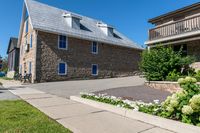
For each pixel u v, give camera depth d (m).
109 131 4.02
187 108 4.01
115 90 10.80
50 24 18.89
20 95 9.01
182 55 14.73
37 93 9.88
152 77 12.19
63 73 19.05
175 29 13.29
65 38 19.59
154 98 8.28
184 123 4.02
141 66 12.88
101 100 6.85
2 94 9.39
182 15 16.02
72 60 19.86
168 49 12.21
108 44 23.56
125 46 25.03
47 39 18.19
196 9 14.80
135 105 5.63
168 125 4.20
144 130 4.13
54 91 10.88
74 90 11.37
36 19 18.31
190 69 12.00
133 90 10.73
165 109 4.82
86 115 5.31
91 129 4.12
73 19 21.03
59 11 22.81
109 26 24.88
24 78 17.80
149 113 5.02
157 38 14.52
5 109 5.68
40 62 17.48
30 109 5.77
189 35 12.20
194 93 4.43
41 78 17.38
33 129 3.88
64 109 6.00
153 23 18.69
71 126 4.27
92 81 17.86
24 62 21.27
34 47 17.52
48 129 3.91
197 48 13.80
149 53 12.49
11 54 32.19
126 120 4.91
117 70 24.27
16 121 4.43
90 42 21.73
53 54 18.44
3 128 3.91
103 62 22.77
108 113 5.61
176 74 11.20
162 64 11.70
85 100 7.09
